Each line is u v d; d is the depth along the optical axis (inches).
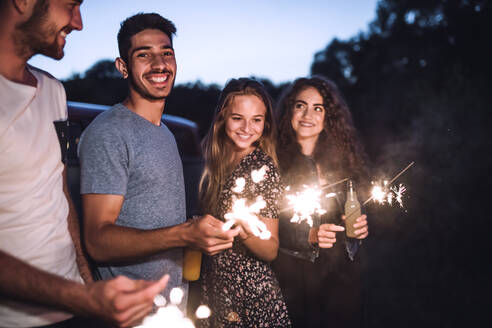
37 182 42.8
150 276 56.4
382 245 215.2
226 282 67.3
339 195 92.2
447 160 277.7
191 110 651.5
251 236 60.2
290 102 97.8
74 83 586.2
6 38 40.4
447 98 318.0
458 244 209.9
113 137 51.8
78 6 43.8
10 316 41.2
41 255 43.0
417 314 142.7
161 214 56.3
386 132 446.6
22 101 41.7
